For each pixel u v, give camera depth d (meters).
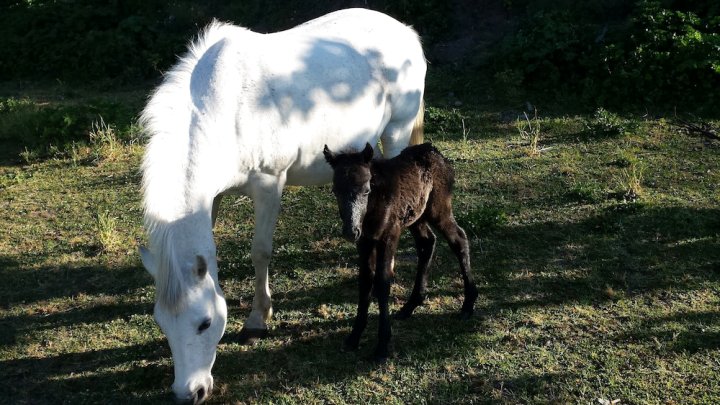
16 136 9.07
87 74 11.57
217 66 4.38
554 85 9.41
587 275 5.36
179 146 4.00
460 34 10.77
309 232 6.31
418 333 4.77
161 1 12.81
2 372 4.52
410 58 5.64
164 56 11.59
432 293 5.26
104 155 8.30
